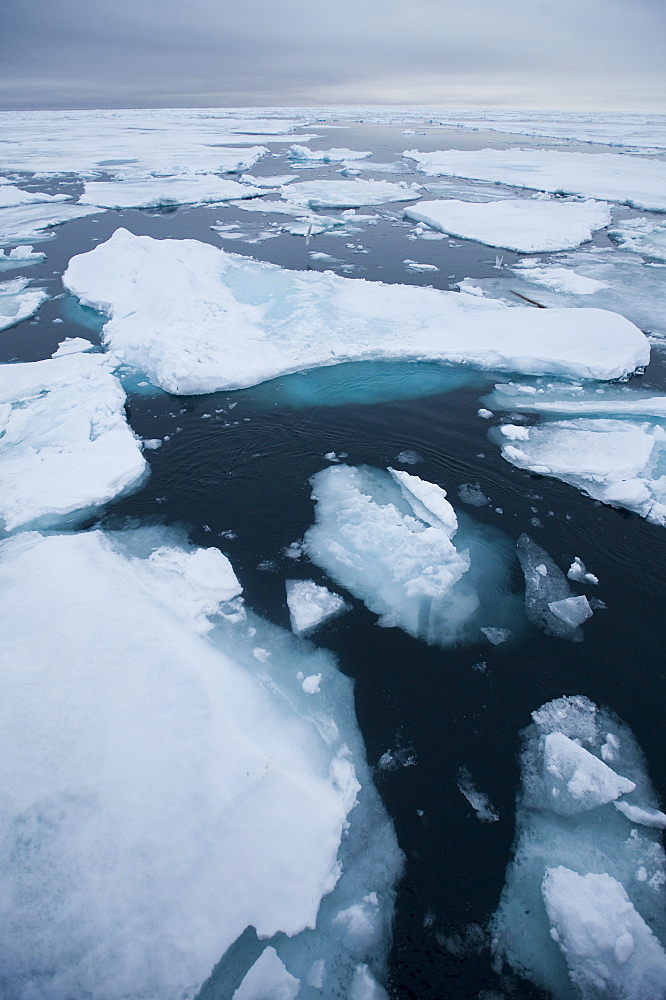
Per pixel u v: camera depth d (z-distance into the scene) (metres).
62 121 77.31
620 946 3.89
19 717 4.61
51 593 6.04
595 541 7.61
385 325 13.17
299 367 11.66
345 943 3.95
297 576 7.05
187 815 4.15
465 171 34.41
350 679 5.83
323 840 4.26
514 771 5.08
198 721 4.81
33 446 9.12
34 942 3.46
